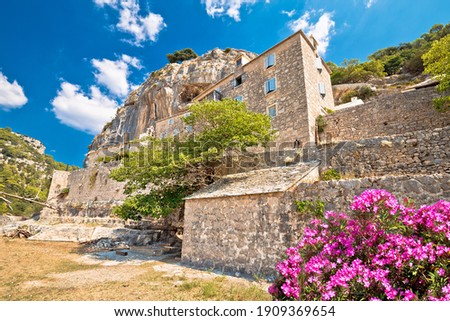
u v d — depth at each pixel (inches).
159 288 281.3
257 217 365.4
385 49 2212.1
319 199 313.9
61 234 836.0
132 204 560.7
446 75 501.7
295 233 320.2
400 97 614.5
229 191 430.9
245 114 557.0
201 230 443.2
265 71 872.3
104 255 552.1
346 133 681.0
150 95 1911.9
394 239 128.5
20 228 926.4
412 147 374.0
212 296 249.0
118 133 2230.6
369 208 146.0
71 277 343.0
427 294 111.4
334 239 151.8
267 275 329.1
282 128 759.1
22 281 320.5
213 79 1609.3
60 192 1401.3
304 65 761.6
